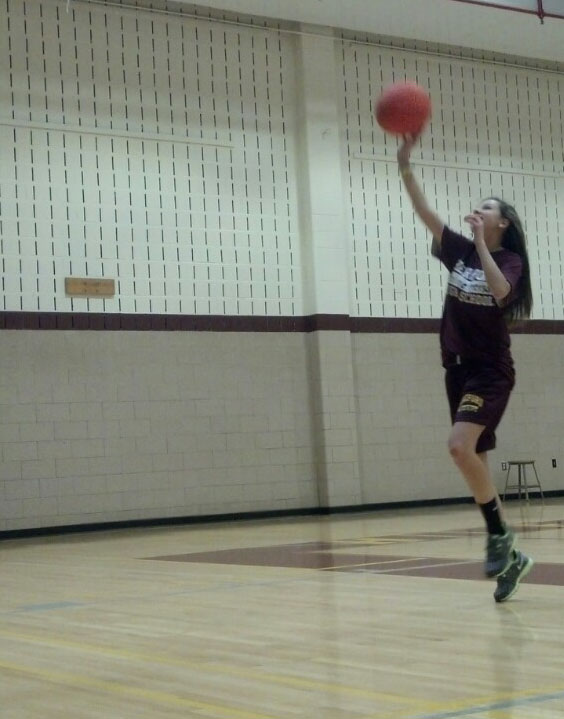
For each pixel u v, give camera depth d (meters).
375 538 9.78
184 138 14.53
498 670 3.26
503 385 4.68
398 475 15.61
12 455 13.14
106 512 13.62
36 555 9.95
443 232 4.86
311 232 15.15
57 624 4.82
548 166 17.34
